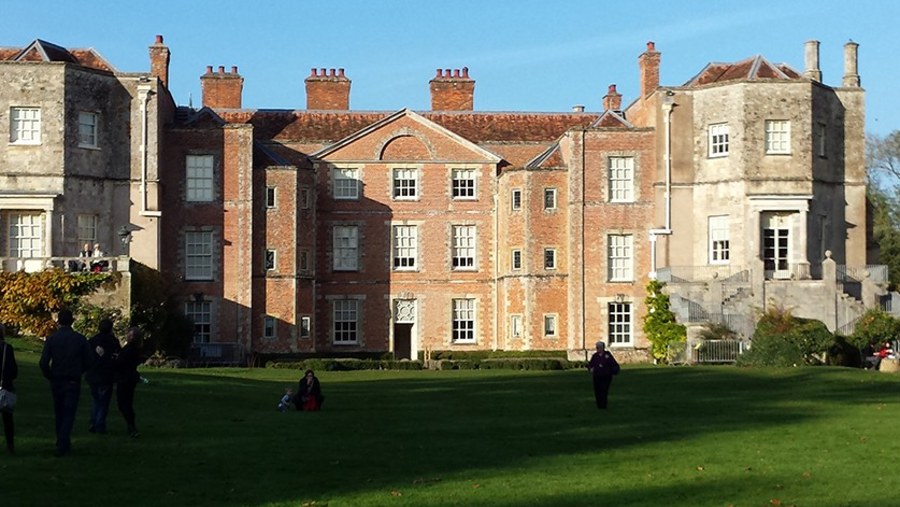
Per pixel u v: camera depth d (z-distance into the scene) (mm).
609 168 69875
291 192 69938
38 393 34656
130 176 65188
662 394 41156
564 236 70875
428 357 72625
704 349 60375
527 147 77750
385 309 74562
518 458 25438
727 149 67562
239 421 31500
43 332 56938
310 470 23594
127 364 27438
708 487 22062
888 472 23719
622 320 69750
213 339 68188
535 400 38906
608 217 69750
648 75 74438
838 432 29969
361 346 74375
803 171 66750
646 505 20391
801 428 30844
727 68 70938
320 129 77438
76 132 63438
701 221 68375
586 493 21438
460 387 45031
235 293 68375
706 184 68250
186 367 60719
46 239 62312
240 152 68750
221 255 68500
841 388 42688
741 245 66562
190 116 72188
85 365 24641
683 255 68562
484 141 77500
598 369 35781
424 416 33750
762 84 67000
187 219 68188
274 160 71438
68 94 63062
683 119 69000
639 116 73000
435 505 20312
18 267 59219
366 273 74562
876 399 39062
